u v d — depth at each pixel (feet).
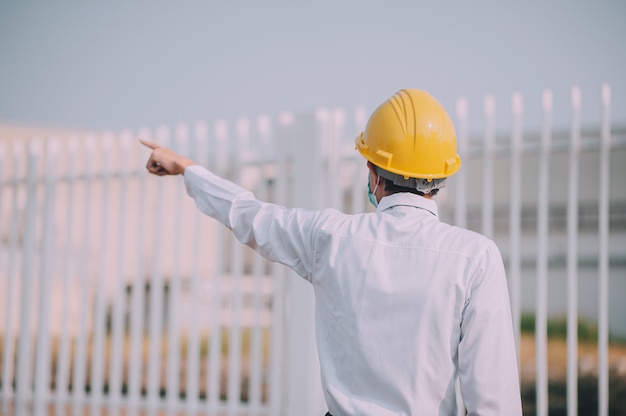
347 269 6.35
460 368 6.01
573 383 12.50
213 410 15.97
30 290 18.65
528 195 32.22
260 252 6.97
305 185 14.89
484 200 13.39
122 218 17.42
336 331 6.35
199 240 16.44
